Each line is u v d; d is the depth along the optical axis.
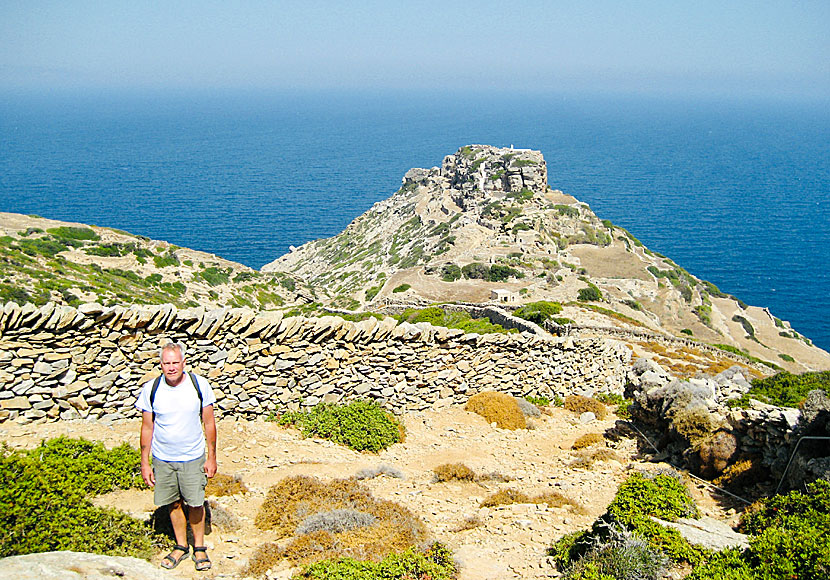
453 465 13.08
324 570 8.02
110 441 11.16
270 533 9.26
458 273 104.50
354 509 10.20
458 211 173.62
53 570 6.15
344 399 14.94
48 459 9.27
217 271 98.44
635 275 127.31
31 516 7.39
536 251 125.19
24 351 11.35
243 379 13.53
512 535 10.35
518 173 171.88
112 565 6.57
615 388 22.34
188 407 7.58
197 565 7.68
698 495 12.50
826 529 8.70
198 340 12.98
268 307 94.50
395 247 170.12
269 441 12.85
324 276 177.88
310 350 14.33
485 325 32.25
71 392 11.70
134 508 8.89
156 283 86.62
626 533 8.95
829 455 11.18
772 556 8.13
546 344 19.31
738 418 13.30
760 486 12.26
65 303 62.69
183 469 7.58
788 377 22.41
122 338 12.20
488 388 17.88
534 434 16.47
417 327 16.33
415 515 10.62
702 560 8.66
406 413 16.05
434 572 8.49
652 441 15.82
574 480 13.31
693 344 50.50
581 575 8.34
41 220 94.81
